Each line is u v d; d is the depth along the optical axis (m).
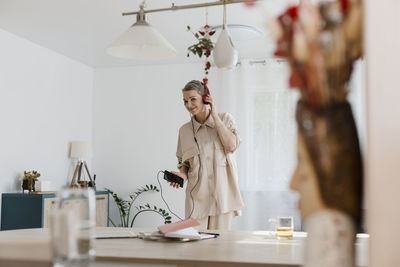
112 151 6.20
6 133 4.62
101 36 4.85
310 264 0.57
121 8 4.01
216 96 5.80
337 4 0.56
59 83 5.55
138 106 6.16
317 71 0.55
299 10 0.56
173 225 1.77
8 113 4.66
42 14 4.18
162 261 1.29
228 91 5.73
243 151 5.57
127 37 2.08
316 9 0.56
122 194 6.08
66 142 5.68
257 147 5.57
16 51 4.80
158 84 6.11
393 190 0.54
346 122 0.57
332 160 0.56
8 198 4.52
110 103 6.28
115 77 6.29
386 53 0.55
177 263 1.28
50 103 5.37
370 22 0.55
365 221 0.59
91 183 5.53
